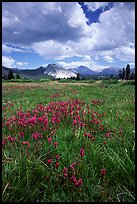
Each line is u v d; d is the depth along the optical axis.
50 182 3.32
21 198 2.94
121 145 4.56
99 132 5.64
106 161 3.81
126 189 3.14
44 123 5.52
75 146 4.51
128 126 5.50
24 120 5.88
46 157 3.95
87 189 3.22
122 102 10.12
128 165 3.56
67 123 6.38
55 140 4.77
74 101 10.14
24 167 3.51
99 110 8.34
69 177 3.54
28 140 4.79
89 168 3.64
